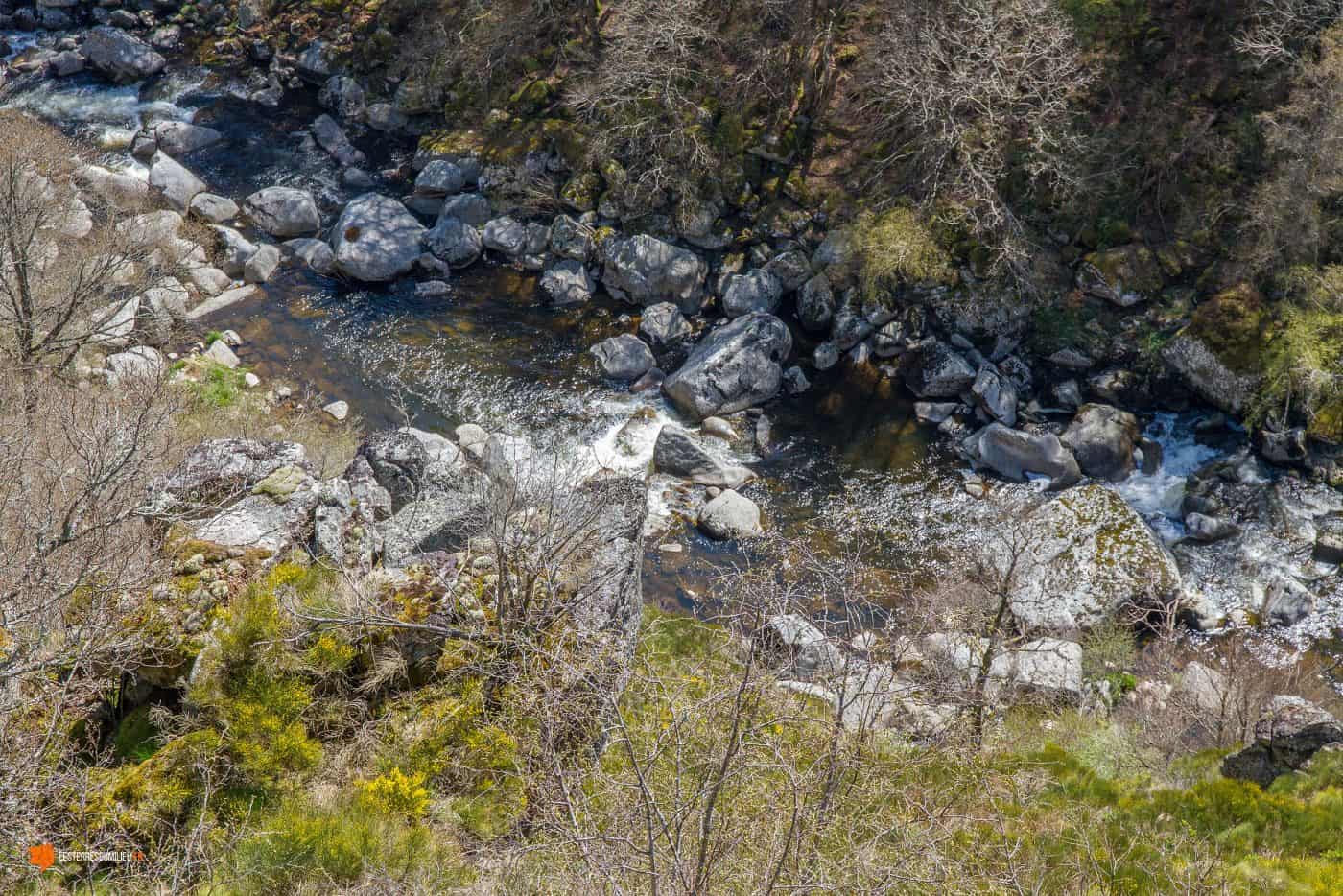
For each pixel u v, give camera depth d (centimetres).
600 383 2083
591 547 1162
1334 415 1850
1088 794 1144
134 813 857
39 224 1742
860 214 2170
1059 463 1892
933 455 1969
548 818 814
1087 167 2142
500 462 1407
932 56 2112
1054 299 2091
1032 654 1509
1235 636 1644
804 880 734
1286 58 2042
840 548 1783
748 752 812
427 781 947
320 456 1717
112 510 1027
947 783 1078
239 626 934
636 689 1004
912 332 2094
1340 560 1727
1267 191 1944
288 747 913
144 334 1991
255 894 824
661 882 712
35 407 1336
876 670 1235
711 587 1666
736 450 1962
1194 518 1797
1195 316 1981
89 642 853
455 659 1009
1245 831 1049
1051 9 2156
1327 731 1178
